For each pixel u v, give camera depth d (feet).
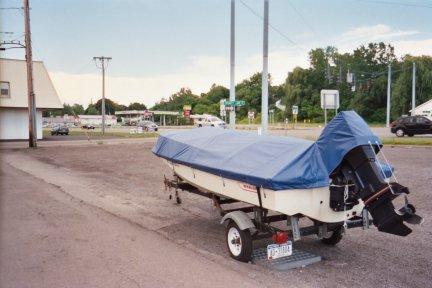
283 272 21.71
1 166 62.03
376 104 319.06
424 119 120.37
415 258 24.09
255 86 431.84
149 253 24.07
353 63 364.17
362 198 21.30
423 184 45.78
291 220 21.98
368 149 21.47
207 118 226.38
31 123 96.99
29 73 96.94
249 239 22.59
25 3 96.12
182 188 32.35
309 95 353.31
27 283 19.66
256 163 22.90
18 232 27.61
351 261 23.58
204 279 20.40
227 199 29.45
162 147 33.09
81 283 19.71
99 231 28.27
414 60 296.30
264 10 69.77
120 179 51.24
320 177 21.47
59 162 68.49
